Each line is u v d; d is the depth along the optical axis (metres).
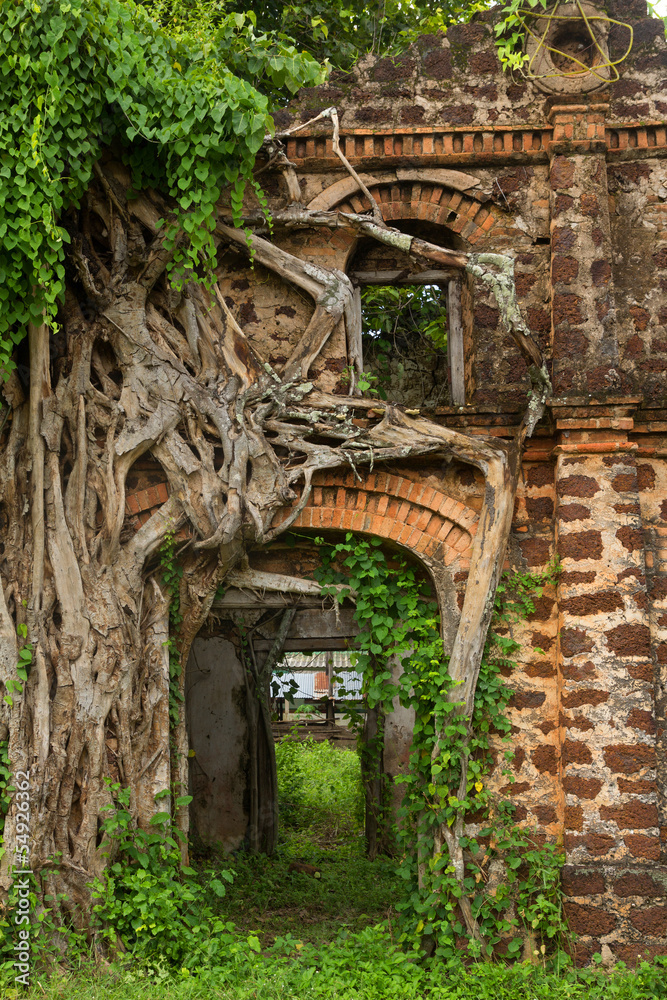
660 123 7.96
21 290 6.76
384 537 7.70
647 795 7.04
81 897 6.77
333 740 22.00
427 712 7.61
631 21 8.09
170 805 7.52
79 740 6.87
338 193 7.96
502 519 7.45
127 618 7.23
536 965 6.91
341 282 7.80
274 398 7.62
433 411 7.69
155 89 6.92
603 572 7.29
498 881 7.30
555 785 7.39
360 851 12.78
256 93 7.05
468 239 8.01
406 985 6.57
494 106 8.04
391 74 8.12
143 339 7.40
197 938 6.95
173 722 7.71
